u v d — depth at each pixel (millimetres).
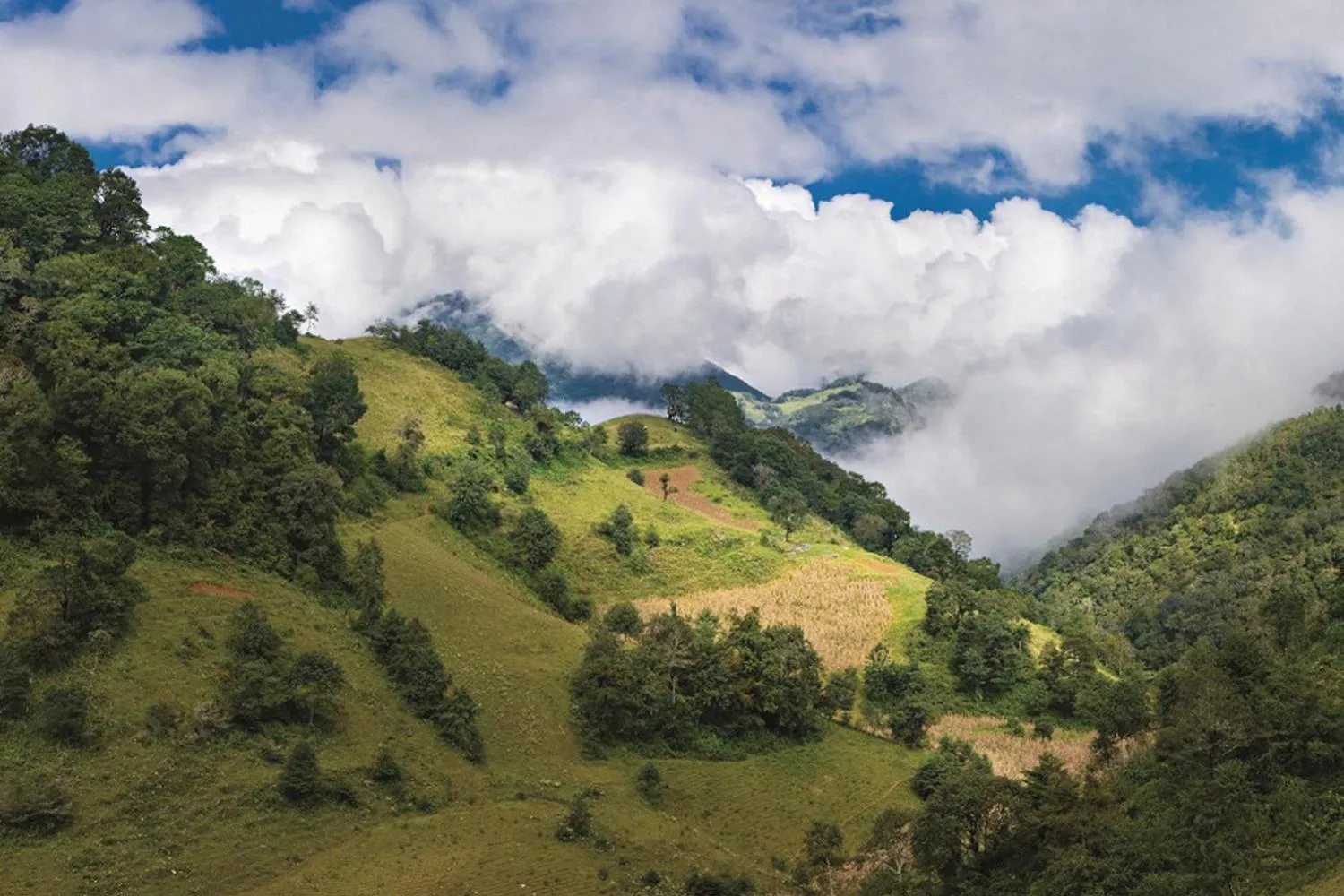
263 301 193750
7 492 97875
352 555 133375
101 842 76625
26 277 120688
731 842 105688
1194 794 78625
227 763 88375
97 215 150500
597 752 115812
